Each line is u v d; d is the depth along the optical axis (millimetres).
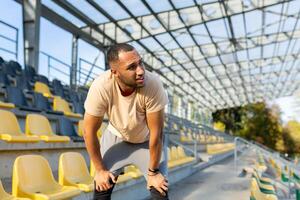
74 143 6117
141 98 2297
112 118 2432
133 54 2146
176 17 15195
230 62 22969
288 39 19906
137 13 14461
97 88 2289
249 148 16078
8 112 5168
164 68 21750
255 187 4215
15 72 9375
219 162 12852
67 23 13695
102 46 15461
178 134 13836
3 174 4590
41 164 3512
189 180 7859
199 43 18281
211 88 30484
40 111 6848
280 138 47062
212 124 42781
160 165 2582
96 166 2486
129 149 2617
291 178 7887
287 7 15758
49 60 11734
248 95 37875
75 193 3500
